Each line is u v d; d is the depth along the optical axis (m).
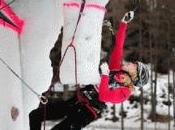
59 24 6.14
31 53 5.89
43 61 5.96
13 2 5.79
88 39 7.08
